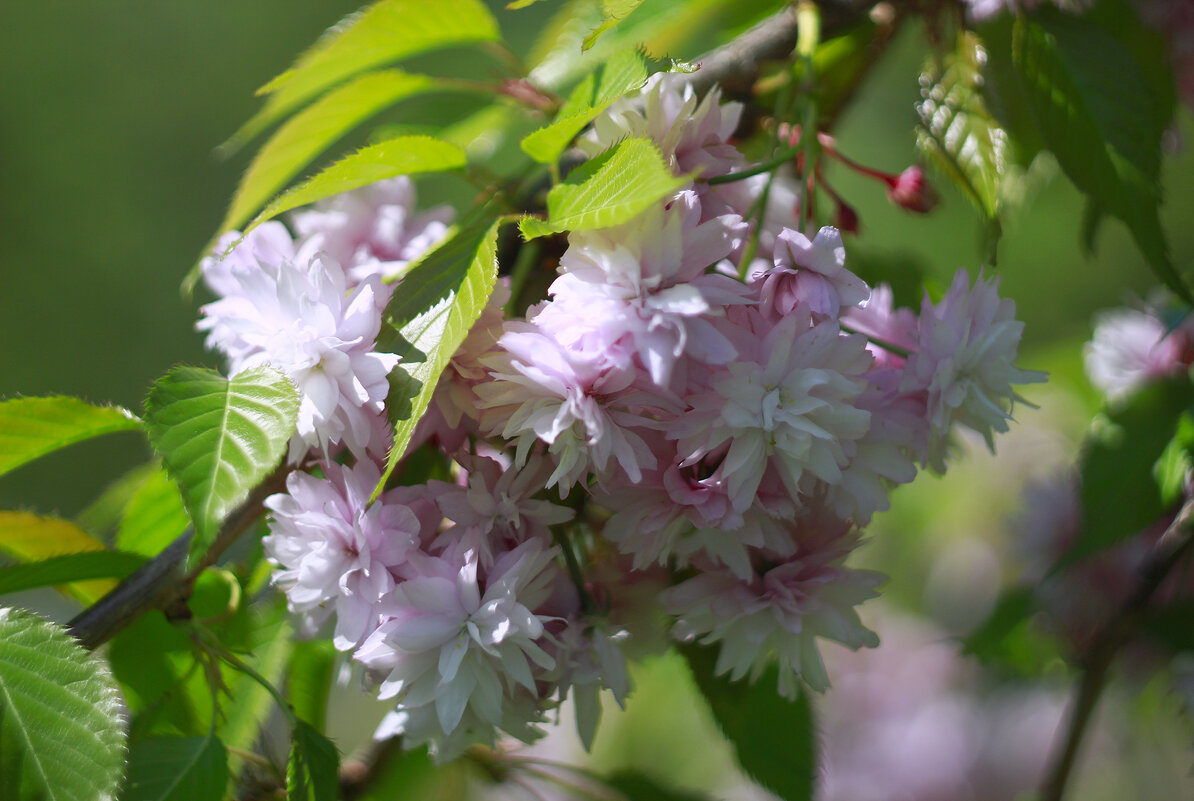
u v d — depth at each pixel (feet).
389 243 2.22
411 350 2.00
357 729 4.04
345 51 2.21
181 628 2.10
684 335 1.95
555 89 2.34
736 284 1.99
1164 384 2.37
